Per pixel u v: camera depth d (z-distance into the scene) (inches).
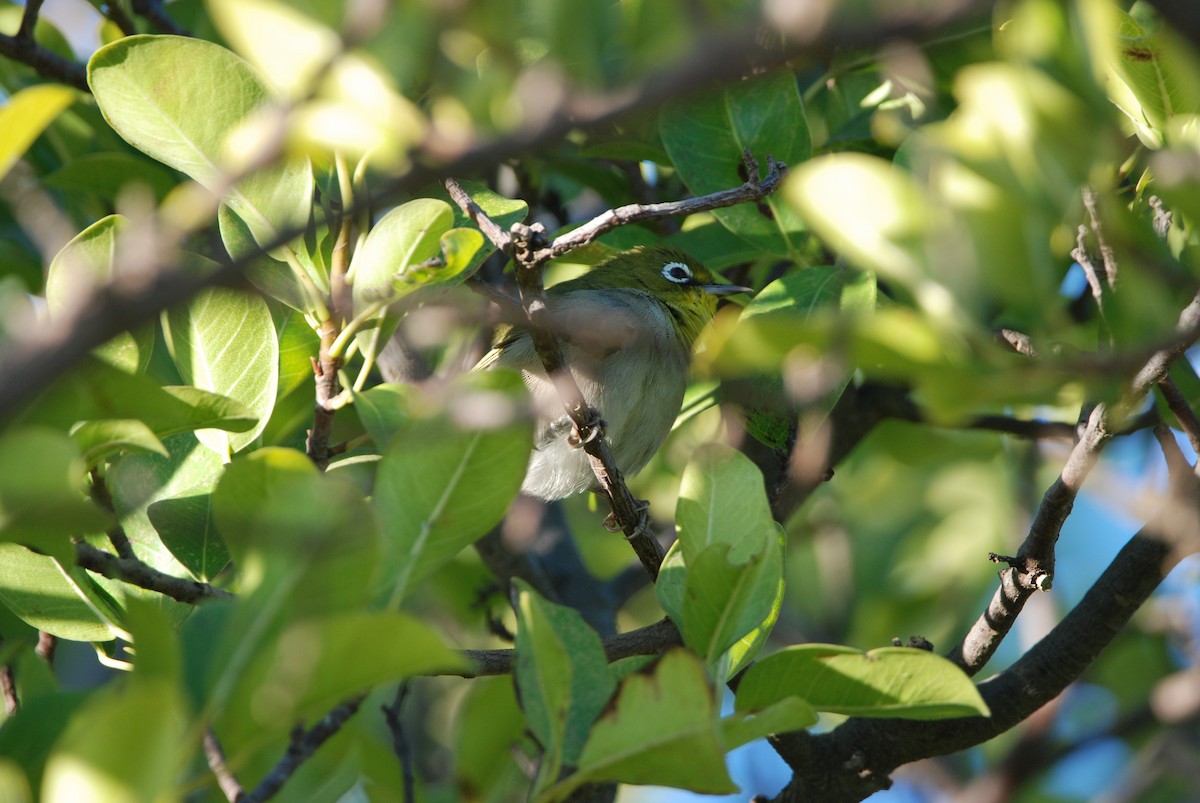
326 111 220.5
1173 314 197.6
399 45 224.5
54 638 389.7
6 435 207.2
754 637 311.9
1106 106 185.9
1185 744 536.7
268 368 353.4
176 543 339.6
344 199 327.9
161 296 149.3
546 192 567.2
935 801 584.4
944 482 660.7
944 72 433.1
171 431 289.1
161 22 502.9
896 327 167.9
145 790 167.9
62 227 510.9
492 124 224.8
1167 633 601.9
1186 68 209.0
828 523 655.8
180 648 221.5
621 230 488.1
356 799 400.5
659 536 582.2
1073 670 376.5
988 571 637.3
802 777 397.1
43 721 259.9
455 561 596.1
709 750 230.1
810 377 375.2
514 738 284.2
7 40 460.8
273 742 265.3
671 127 417.7
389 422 311.6
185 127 333.4
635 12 218.7
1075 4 188.4
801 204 185.5
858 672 266.8
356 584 219.0
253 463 237.8
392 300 321.4
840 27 152.9
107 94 332.2
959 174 182.2
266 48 226.7
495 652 327.9
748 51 157.3
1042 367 169.9
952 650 382.6
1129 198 323.0
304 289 333.1
